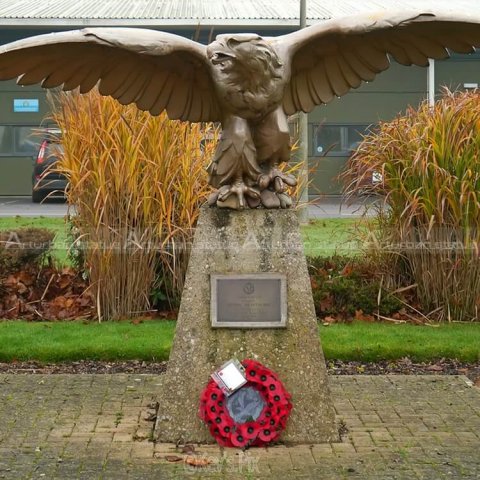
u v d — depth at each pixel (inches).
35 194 774.5
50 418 245.4
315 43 224.5
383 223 364.2
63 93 348.2
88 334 324.8
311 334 229.6
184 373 229.5
